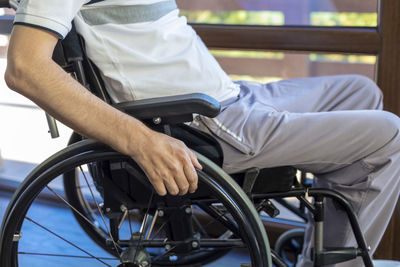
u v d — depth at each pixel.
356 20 1.63
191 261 1.58
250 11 1.76
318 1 1.67
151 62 1.10
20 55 0.91
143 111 1.04
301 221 1.85
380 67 1.60
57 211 2.10
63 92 0.93
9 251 1.18
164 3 1.14
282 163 1.20
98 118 0.96
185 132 1.15
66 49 1.08
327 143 1.17
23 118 2.39
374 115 1.17
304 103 1.39
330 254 1.26
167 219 1.22
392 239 1.68
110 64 1.09
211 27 1.73
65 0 0.94
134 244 1.23
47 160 1.11
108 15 1.08
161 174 1.00
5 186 2.19
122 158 1.07
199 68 1.16
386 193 1.21
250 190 1.20
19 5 0.94
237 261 1.78
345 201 1.21
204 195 1.17
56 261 1.74
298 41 1.65
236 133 1.18
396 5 1.53
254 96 1.31
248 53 1.88
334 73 1.94
